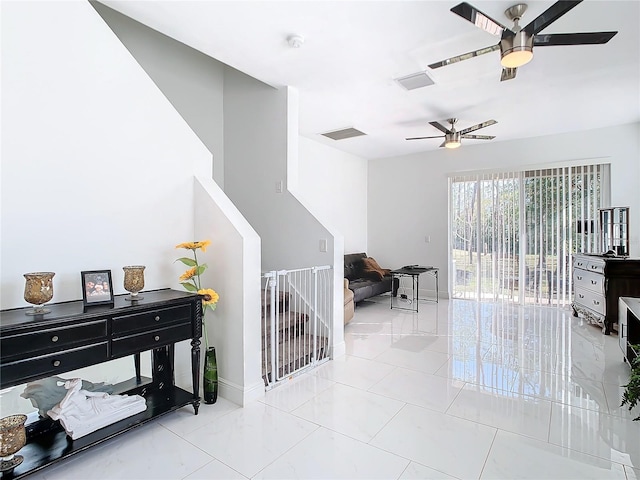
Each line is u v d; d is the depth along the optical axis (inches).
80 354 73.0
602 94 156.1
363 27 102.7
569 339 162.4
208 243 102.1
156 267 104.9
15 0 77.5
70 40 86.2
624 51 118.0
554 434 86.7
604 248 197.6
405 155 281.4
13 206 78.6
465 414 96.3
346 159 274.7
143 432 87.2
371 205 299.9
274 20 99.0
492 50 98.3
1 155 76.7
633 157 200.4
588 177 213.0
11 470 65.9
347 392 109.6
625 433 87.0
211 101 161.6
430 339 163.8
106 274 85.1
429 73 134.4
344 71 132.1
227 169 166.2
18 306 79.4
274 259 153.2
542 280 229.0
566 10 79.1
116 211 96.0
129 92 98.2
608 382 116.3
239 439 84.4
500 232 242.8
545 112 179.9
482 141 240.7
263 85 153.1
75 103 87.4
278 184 150.2
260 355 107.0
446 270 263.6
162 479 70.9
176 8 93.1
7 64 76.7
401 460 76.8
